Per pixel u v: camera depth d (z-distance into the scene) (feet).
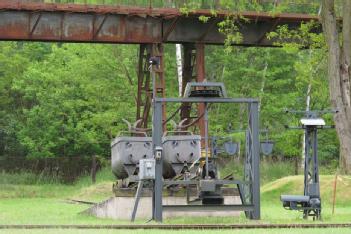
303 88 294.25
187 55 209.26
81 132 305.94
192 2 215.92
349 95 185.06
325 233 74.64
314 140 104.12
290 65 293.84
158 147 97.55
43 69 307.58
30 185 276.21
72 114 307.58
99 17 193.77
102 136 306.14
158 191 98.02
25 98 330.54
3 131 333.62
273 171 256.32
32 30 189.47
